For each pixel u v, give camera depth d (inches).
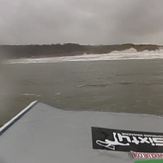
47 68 5433.1
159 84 2073.1
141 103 1349.7
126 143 253.4
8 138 247.1
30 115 315.3
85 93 1815.9
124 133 275.4
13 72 4429.1
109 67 4827.8
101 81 2544.3
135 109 1225.4
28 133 263.1
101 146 243.9
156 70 3560.5
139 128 290.2
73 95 1752.0
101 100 1510.8
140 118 323.6
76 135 263.9
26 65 6988.2
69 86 2260.1
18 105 1433.3
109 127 289.0
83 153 229.1
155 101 1378.0
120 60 7741.1
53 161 215.2
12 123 285.3
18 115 310.2
